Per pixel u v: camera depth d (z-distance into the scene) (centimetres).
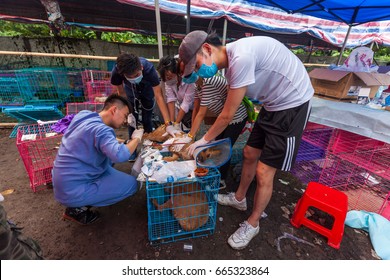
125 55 188
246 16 450
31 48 470
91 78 412
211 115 210
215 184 164
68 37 487
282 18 485
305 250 170
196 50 118
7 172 251
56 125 222
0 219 86
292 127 142
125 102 161
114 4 421
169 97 255
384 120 171
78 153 147
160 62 200
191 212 173
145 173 145
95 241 169
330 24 538
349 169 252
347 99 242
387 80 231
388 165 210
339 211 165
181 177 145
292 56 143
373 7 285
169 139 187
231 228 186
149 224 158
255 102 288
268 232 184
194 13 402
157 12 267
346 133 236
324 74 250
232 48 125
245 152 181
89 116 154
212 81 174
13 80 390
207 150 160
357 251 171
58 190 153
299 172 273
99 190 163
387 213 206
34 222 184
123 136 364
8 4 412
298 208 189
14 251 95
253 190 237
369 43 641
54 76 424
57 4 405
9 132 359
